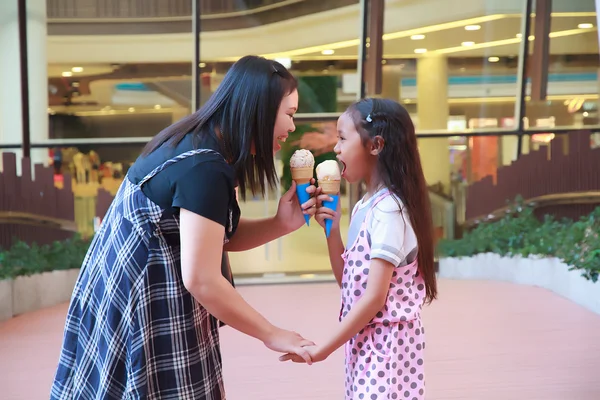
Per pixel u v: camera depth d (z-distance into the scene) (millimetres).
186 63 9578
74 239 9094
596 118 10141
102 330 2172
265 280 9742
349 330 2412
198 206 2059
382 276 2441
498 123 10102
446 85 10070
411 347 2564
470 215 10016
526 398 4445
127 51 9438
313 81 9859
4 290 7246
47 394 4785
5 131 9297
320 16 9742
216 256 2094
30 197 8633
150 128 9578
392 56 9977
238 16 9602
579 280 7391
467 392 4574
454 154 10109
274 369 5195
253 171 2238
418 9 9883
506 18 9938
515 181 9891
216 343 2361
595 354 5457
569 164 9586
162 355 2150
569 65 10070
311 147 9891
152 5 9406
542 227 9102
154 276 2143
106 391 2139
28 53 9242
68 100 9383
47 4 9219
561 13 9930
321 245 9859
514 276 9000
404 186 2518
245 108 2162
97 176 9422
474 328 6422
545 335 6098
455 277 9711
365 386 2535
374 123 2525
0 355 5844
